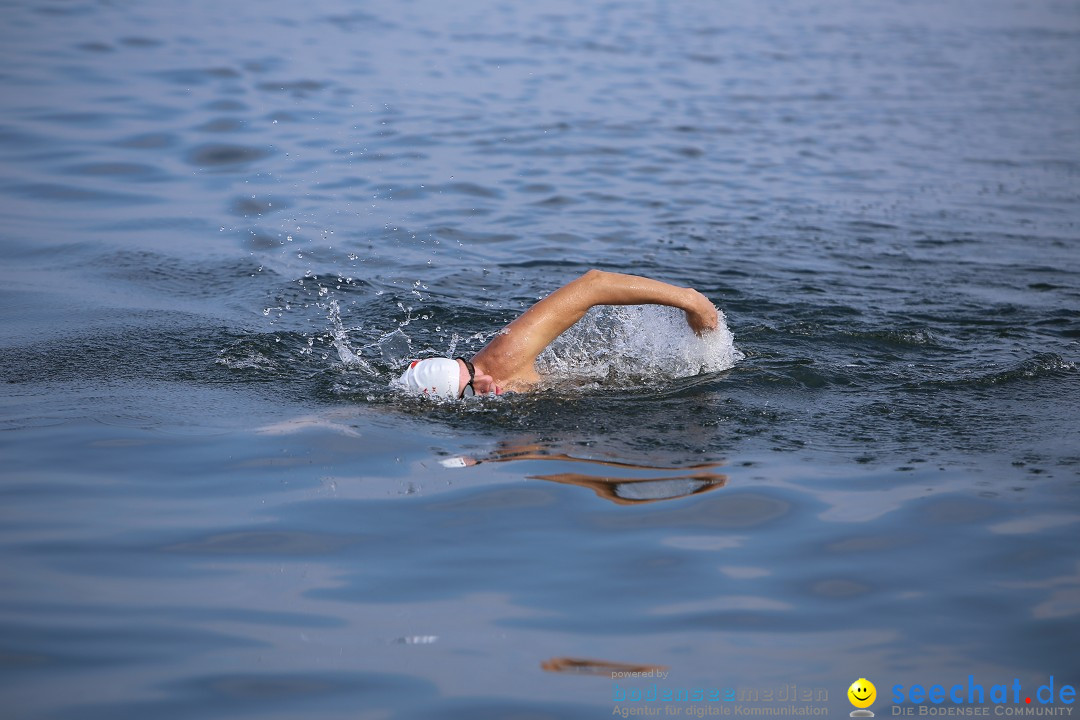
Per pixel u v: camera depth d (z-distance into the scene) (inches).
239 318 951.0
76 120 1610.5
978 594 505.0
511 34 2600.9
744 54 2608.3
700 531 566.9
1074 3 3917.3
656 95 2086.6
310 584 509.4
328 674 438.6
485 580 516.4
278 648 456.4
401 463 649.0
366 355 864.3
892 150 1795.0
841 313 1001.5
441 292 1064.2
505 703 422.0
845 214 1419.8
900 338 916.0
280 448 665.0
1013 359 862.5
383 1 2918.3
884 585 514.0
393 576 518.6
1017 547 546.9
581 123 1828.2
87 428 691.4
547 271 1148.5
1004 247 1283.2
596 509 591.2
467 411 735.1
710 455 666.8
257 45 2198.6
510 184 1481.3
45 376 788.6
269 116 1713.8
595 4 3250.5
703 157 1688.0
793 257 1220.5
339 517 577.0
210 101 1768.0
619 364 820.0
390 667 444.8
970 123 2014.0
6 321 915.4
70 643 455.2
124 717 407.8
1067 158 1768.0
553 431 702.5
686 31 2876.5
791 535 562.3
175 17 2425.0
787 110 2048.5
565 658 454.0
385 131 1684.3
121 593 496.7
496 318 977.5
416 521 574.2
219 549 539.8
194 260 1128.2
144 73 1904.5
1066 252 1264.8
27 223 1214.9
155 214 1273.4
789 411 742.5
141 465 637.9
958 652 459.5
